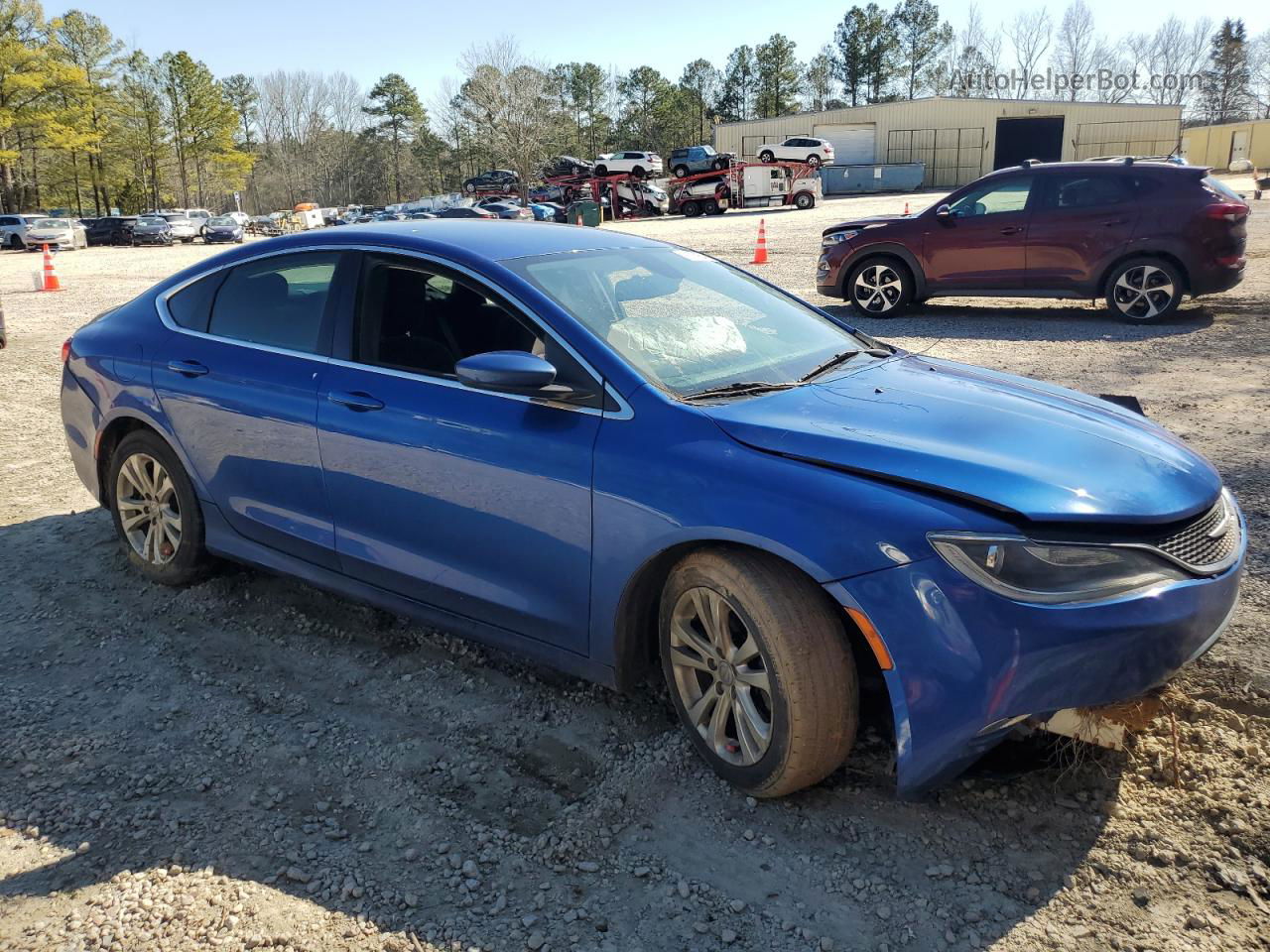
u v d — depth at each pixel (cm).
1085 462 263
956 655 232
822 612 249
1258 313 1067
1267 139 6197
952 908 230
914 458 254
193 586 419
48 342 1155
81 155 7981
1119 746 247
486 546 308
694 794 274
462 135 9188
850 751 284
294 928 228
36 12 6300
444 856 253
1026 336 995
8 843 259
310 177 10931
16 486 573
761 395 296
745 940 223
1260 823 251
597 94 11288
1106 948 216
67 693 336
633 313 325
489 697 330
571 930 227
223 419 374
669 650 283
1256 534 440
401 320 338
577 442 284
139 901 237
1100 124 6388
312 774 289
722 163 4347
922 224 1135
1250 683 313
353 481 337
